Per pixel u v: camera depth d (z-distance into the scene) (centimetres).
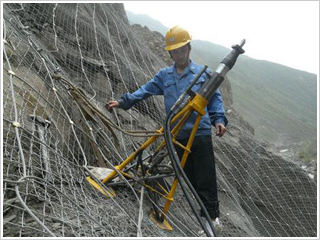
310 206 819
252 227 613
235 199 645
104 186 348
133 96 382
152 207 374
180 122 323
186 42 346
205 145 354
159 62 1079
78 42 617
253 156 838
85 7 814
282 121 10406
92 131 434
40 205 283
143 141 577
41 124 371
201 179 355
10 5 559
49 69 484
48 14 638
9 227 249
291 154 4116
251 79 14438
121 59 739
